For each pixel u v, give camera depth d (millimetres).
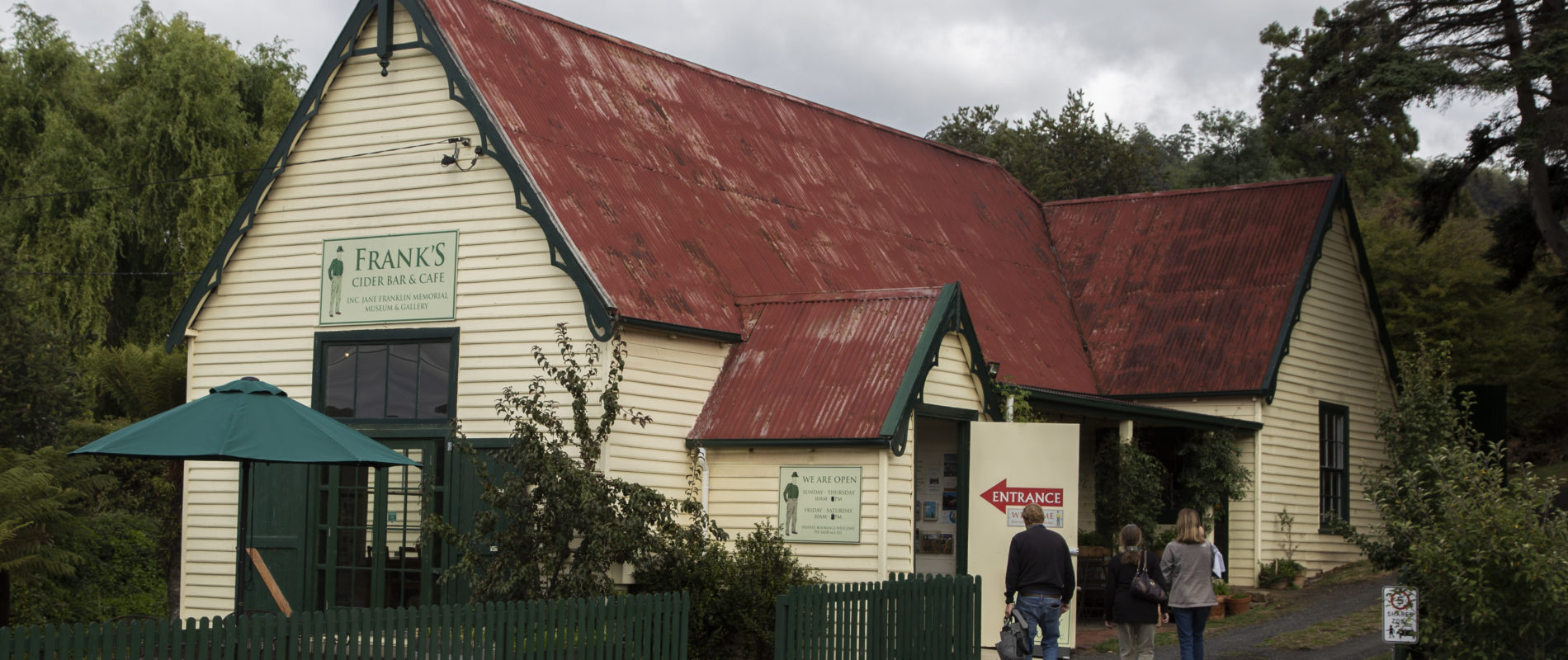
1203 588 14008
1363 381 26562
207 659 10000
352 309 18188
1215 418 22328
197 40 36625
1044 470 16297
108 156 34344
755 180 21266
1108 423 23219
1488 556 12031
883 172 24906
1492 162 27250
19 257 26547
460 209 17578
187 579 18906
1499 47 25266
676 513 15773
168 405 28438
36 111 35531
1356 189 54375
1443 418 22469
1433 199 28141
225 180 34688
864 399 16188
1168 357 24188
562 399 16469
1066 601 13727
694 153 20531
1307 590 22578
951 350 16984
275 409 13555
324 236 18531
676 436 16938
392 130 18188
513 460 14906
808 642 12742
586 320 16469
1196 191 27438
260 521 18391
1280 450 23719
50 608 21734
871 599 13578
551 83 19078
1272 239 25469
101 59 38438
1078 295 26500
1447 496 13047
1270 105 56219
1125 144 47344
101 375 28578
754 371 17406
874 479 15914
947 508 17672
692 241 18656
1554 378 34125
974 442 16594
